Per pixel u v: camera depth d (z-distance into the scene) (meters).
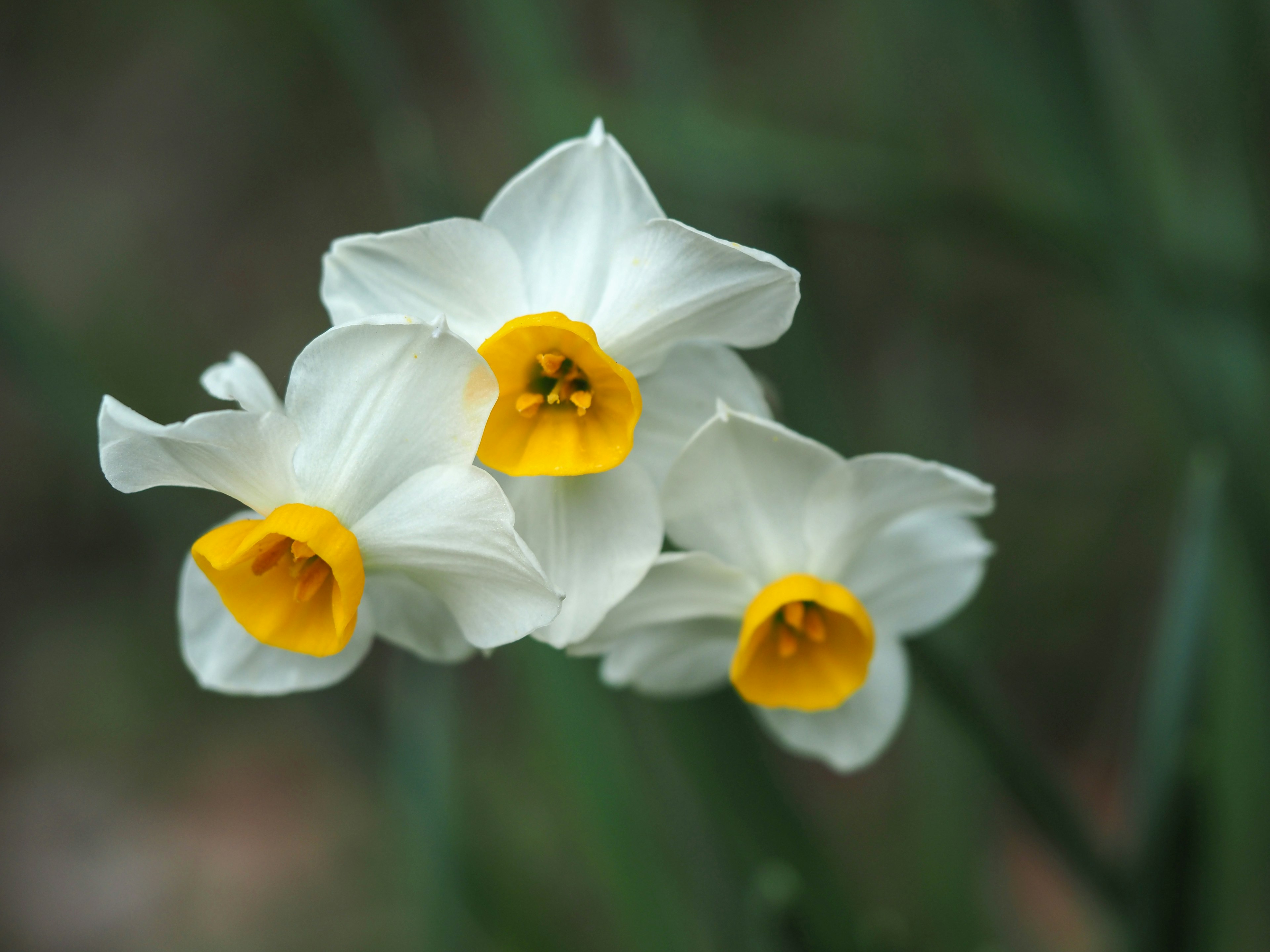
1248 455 0.33
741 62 0.60
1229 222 0.34
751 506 0.28
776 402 0.29
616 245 0.28
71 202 0.67
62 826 0.56
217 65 0.67
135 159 0.68
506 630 0.27
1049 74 0.32
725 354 0.28
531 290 0.28
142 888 0.54
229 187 0.67
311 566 0.28
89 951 0.52
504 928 0.33
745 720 0.31
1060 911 0.44
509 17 0.34
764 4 0.60
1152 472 0.43
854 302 0.53
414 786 0.32
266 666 0.28
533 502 0.28
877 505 0.28
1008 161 0.36
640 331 0.27
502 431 0.28
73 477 0.61
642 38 0.34
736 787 0.31
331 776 0.56
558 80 0.34
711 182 0.33
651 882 0.32
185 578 0.28
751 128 0.33
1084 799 0.46
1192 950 0.30
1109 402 0.49
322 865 0.53
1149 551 0.46
